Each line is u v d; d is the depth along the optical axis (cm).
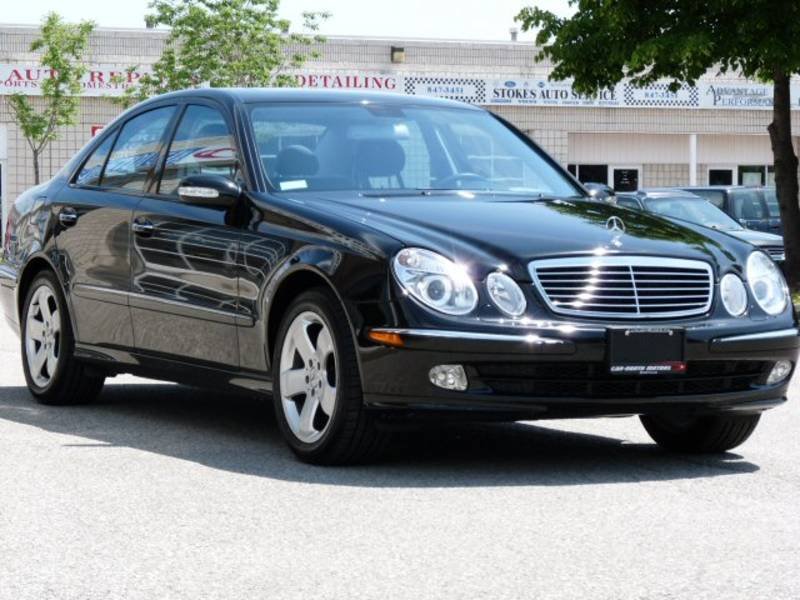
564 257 660
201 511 570
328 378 675
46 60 4181
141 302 809
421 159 791
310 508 577
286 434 697
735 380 694
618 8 2277
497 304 646
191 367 776
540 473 670
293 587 453
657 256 675
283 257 699
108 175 882
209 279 753
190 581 461
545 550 505
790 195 2384
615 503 593
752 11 2197
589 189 827
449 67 4603
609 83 2392
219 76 4175
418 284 645
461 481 644
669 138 4769
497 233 674
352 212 697
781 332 697
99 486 621
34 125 4206
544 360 642
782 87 2367
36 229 922
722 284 689
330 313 666
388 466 682
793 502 600
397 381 645
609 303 660
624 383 661
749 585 457
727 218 2308
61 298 890
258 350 720
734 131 4772
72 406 908
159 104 867
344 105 815
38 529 536
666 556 496
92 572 472
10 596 443
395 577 466
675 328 664
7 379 1055
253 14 4184
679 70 2311
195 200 749
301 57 4309
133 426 815
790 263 2384
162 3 4169
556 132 4666
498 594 445
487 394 643
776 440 793
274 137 777
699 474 673
